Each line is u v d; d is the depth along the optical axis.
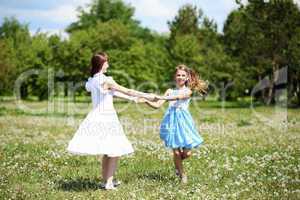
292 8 38.72
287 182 9.56
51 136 18.59
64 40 49.88
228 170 10.92
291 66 38.69
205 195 8.45
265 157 12.73
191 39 51.84
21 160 12.39
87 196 8.48
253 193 8.62
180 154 9.91
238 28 42.97
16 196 8.38
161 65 52.16
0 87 42.00
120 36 49.28
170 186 9.25
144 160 12.47
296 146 15.27
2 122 25.09
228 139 17.30
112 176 9.19
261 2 39.38
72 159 12.66
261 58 40.97
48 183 9.68
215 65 46.91
